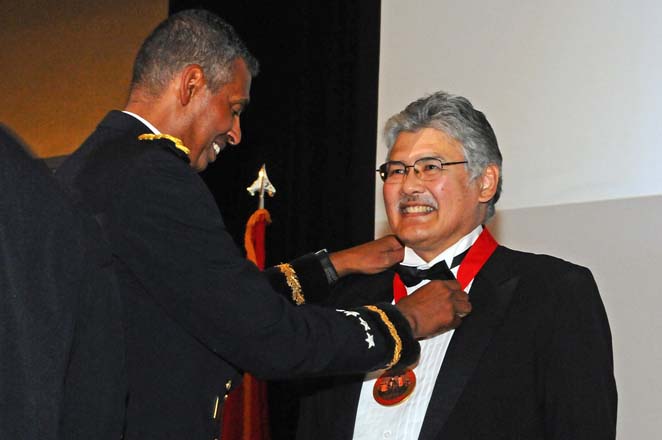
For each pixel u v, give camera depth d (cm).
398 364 218
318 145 432
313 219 430
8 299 139
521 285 229
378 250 258
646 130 316
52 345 145
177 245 201
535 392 217
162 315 206
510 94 348
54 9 619
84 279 160
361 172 408
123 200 202
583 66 332
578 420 209
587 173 326
